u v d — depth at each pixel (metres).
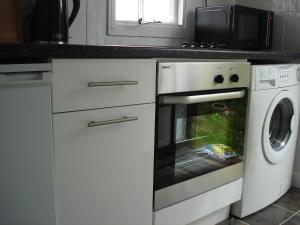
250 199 1.90
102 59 1.14
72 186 1.14
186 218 1.57
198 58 1.45
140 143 1.31
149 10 2.19
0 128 0.96
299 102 2.12
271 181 2.01
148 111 1.31
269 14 2.32
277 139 2.13
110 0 1.88
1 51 0.91
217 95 1.53
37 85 1.00
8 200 1.00
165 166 1.46
